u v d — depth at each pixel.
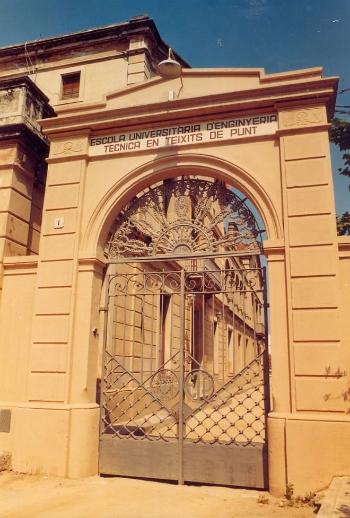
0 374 7.40
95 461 6.73
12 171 8.44
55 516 5.04
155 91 7.57
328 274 6.11
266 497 5.69
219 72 7.29
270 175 6.72
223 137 7.04
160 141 7.34
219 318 11.81
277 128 6.84
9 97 9.00
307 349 5.96
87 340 6.95
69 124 7.73
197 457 6.39
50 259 7.32
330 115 7.39
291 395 5.91
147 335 10.32
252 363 6.52
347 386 5.80
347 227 9.40
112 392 7.43
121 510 5.24
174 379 7.68
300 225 6.35
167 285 10.84
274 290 6.27
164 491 5.99
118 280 8.93
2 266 7.85
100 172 7.54
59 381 6.84
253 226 6.86
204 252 6.98
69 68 12.05
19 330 7.50
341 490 5.02
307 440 5.68
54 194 7.58
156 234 7.31
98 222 7.33
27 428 6.76
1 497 5.70
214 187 7.17
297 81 6.74
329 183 6.40
